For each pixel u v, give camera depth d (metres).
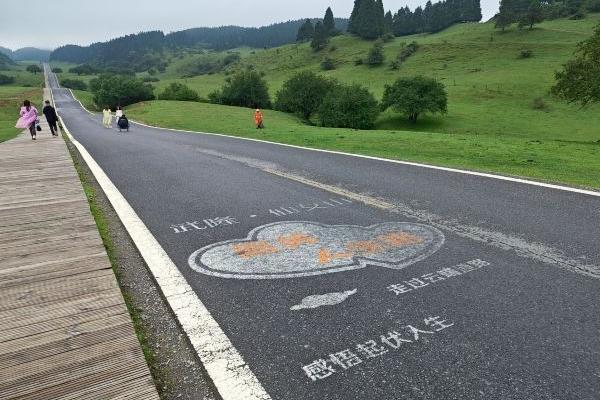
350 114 62.47
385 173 9.95
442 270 4.30
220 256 4.88
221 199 7.77
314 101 72.44
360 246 5.05
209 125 33.62
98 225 6.32
